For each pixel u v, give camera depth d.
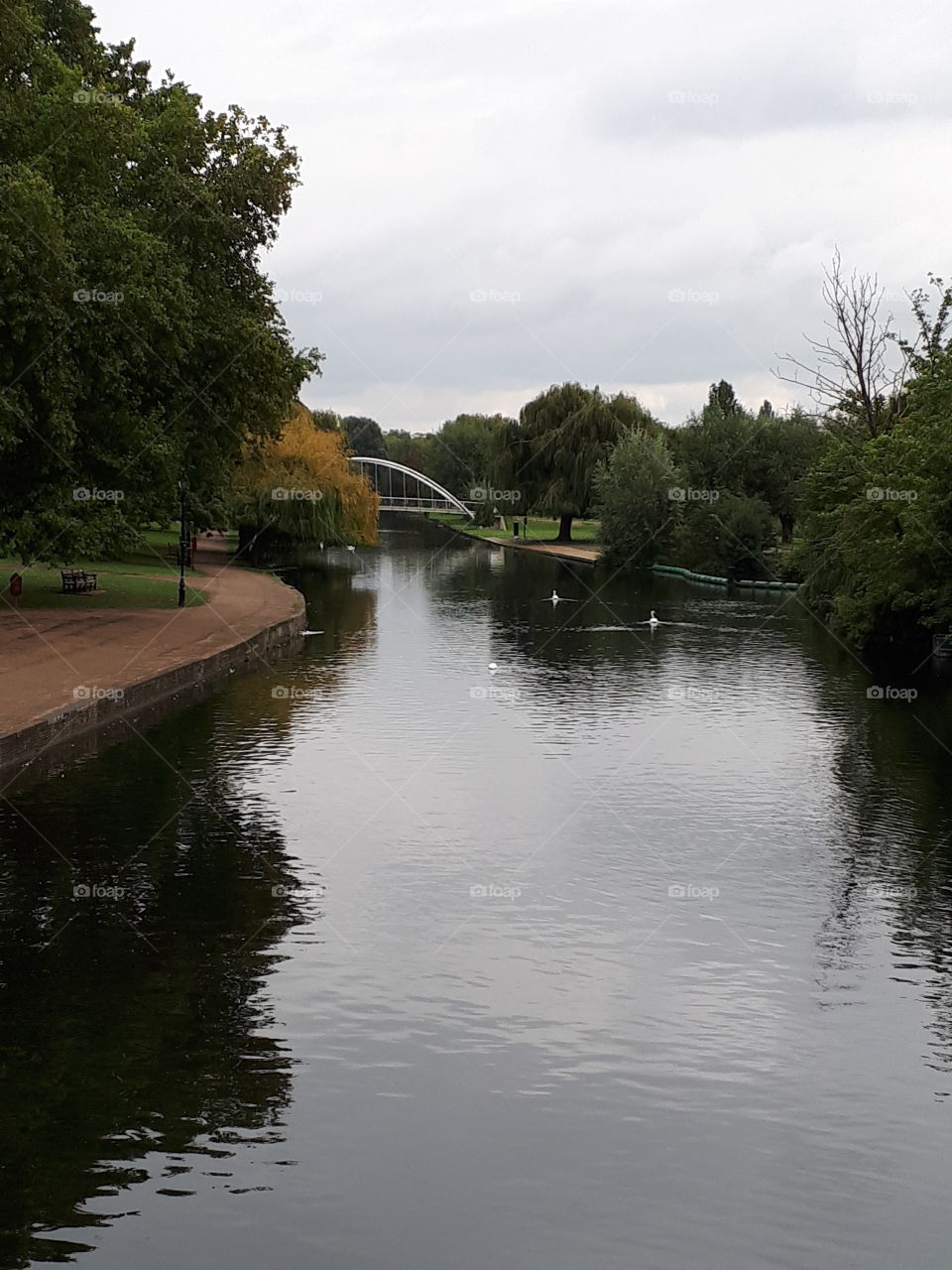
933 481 28.88
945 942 11.55
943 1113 8.52
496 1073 8.95
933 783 17.48
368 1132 8.16
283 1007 9.92
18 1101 8.45
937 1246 7.11
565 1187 7.60
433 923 11.81
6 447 24.34
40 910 11.97
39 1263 6.86
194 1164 7.77
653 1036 9.56
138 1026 9.55
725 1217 7.33
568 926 11.81
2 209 24.02
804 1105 8.58
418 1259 6.93
